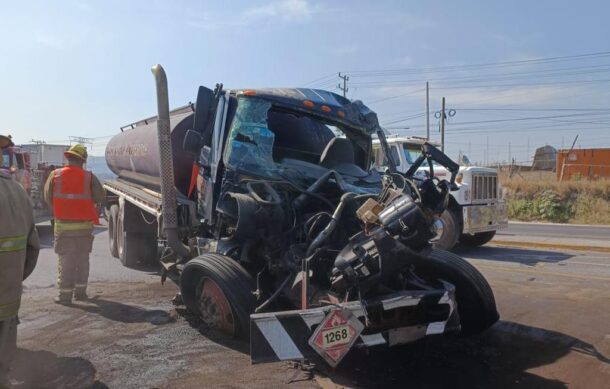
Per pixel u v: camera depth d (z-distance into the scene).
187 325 5.46
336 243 4.68
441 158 4.70
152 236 8.99
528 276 7.94
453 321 4.33
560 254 10.44
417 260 4.04
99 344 4.92
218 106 5.91
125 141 9.14
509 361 4.55
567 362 4.50
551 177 35.59
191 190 6.31
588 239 13.22
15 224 3.26
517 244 12.01
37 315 5.91
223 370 4.29
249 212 4.66
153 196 7.54
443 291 4.21
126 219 8.89
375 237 3.93
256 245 4.88
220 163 5.61
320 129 6.44
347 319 3.88
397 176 4.59
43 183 13.97
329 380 4.11
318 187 5.14
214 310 4.98
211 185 5.67
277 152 6.03
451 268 4.98
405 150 11.28
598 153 33.47
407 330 4.16
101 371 4.29
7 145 3.54
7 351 3.35
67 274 6.40
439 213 4.38
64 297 6.41
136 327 5.43
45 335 5.20
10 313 3.23
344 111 6.24
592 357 4.60
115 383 4.06
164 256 6.71
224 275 4.71
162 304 6.33
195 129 5.95
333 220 4.49
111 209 10.30
